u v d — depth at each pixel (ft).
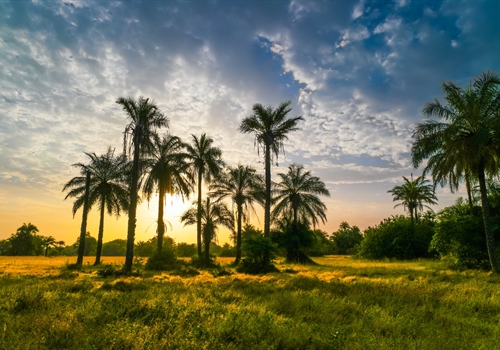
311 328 21.71
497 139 69.51
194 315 24.29
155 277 65.41
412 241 147.54
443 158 74.74
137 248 215.31
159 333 19.89
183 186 100.37
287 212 129.08
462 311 27.99
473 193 97.86
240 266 84.89
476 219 85.56
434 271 74.79
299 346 18.37
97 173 108.78
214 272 77.15
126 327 20.40
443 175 74.79
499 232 82.12
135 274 71.00
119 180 108.99
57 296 32.89
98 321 22.71
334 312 27.17
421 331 21.40
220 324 20.97
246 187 116.06
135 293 38.22
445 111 73.05
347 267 96.27
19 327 20.61
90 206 108.06
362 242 168.35
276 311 27.76
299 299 32.32
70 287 42.34
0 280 52.06
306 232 127.13
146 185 94.22
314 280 48.91
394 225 156.35
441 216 94.63
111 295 35.47
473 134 70.44
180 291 40.09
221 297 35.19
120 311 25.75
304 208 127.95
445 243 87.10
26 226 325.83
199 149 109.29
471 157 69.82
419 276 61.21
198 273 77.71
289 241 123.85
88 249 350.84
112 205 111.75
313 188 126.93
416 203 163.12
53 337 18.39
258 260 84.02
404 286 42.78
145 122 82.84
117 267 83.82
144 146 83.30
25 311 25.82
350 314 26.68
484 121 68.69
